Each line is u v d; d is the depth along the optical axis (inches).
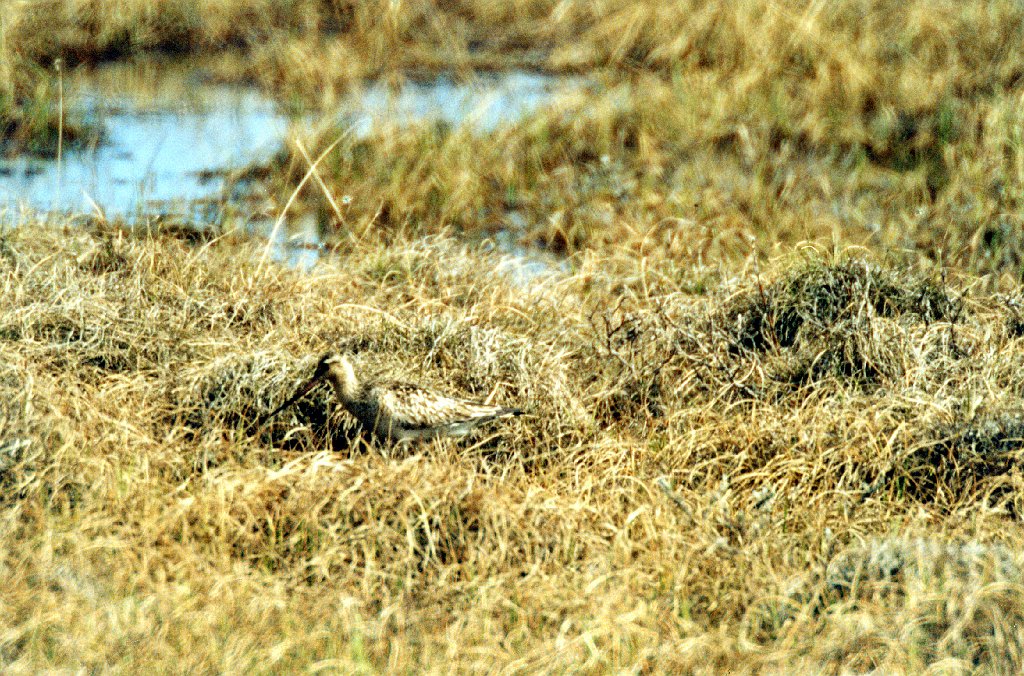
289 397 623.2
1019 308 728.3
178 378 626.5
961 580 463.5
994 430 590.9
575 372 683.4
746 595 472.4
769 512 544.1
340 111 1172.5
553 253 933.8
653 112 1135.6
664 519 526.3
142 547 483.5
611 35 1358.3
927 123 1104.2
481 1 1483.8
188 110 1192.8
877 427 603.5
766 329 711.1
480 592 468.4
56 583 456.4
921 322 711.7
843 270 738.8
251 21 1393.9
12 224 824.3
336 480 532.4
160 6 1366.9
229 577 462.6
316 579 482.0
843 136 1095.0
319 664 417.4
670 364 676.7
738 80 1179.3
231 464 553.9
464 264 824.9
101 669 414.0
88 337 656.4
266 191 1007.0
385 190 993.5
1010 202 966.4
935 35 1259.2
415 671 430.6
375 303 742.5
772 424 608.4
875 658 433.4
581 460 596.7
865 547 494.9
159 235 820.0
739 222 956.6
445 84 1268.5
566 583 484.1
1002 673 425.1
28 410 549.0
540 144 1084.5
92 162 1053.2
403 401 592.4
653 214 974.4
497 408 604.4
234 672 413.4
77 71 1278.3
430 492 523.8
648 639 448.8
